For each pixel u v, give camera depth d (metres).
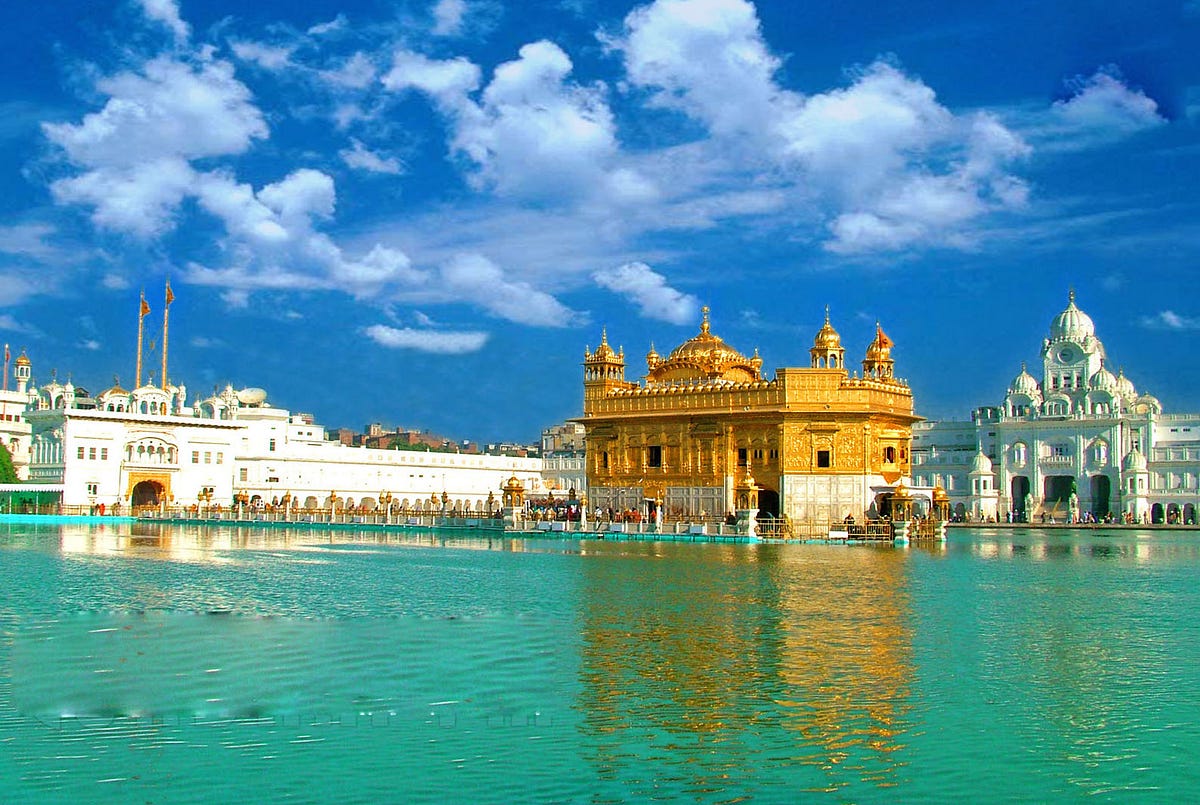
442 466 177.00
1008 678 31.56
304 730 25.55
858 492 97.88
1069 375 188.75
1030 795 21.88
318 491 161.75
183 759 23.33
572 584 54.06
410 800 21.05
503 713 27.16
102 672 31.42
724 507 101.88
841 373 98.88
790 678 31.20
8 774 22.30
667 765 23.34
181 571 61.03
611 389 112.88
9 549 78.56
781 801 21.38
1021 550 90.62
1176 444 177.25
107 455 141.12
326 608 44.66
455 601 47.12
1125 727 26.44
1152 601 49.88
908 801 21.48
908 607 46.25
